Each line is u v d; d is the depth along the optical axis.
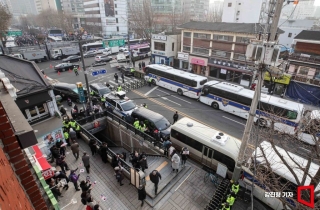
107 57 39.22
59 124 13.23
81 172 11.88
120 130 16.84
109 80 30.34
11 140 3.59
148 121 16.20
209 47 31.66
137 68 37.41
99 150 12.96
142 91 26.36
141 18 48.69
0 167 2.25
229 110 20.78
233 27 29.59
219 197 9.97
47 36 67.38
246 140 9.24
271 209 10.21
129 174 11.15
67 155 13.23
